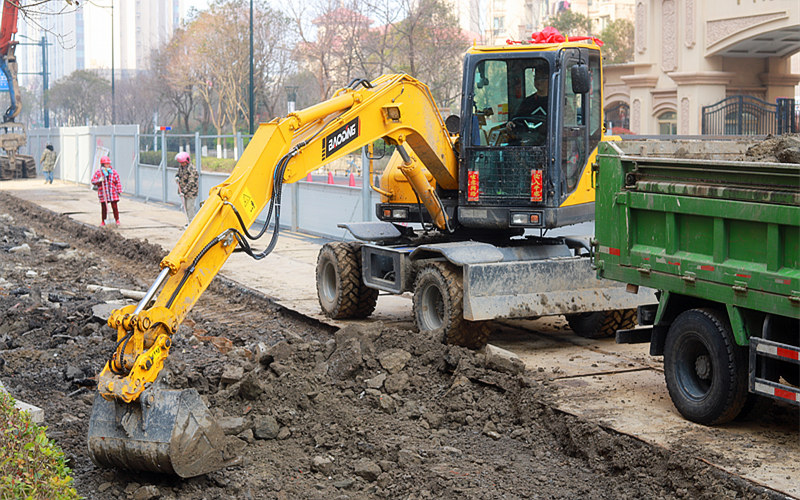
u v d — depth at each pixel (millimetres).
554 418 7273
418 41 38656
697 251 7066
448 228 10336
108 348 9680
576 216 9820
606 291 9648
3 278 14344
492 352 8227
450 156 10078
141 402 6035
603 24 72750
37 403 8016
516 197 9680
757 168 6328
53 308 11484
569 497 6059
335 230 19453
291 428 7359
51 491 4691
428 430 7332
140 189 32625
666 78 38969
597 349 9766
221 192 7191
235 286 13781
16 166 44750
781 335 6531
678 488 6023
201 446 6180
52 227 23656
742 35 35094
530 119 9648
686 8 37375
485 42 52688
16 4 10836
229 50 53344
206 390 8273
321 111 8367
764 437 6699
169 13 148000
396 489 6227
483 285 9023
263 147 7730
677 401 7199
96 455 6203
